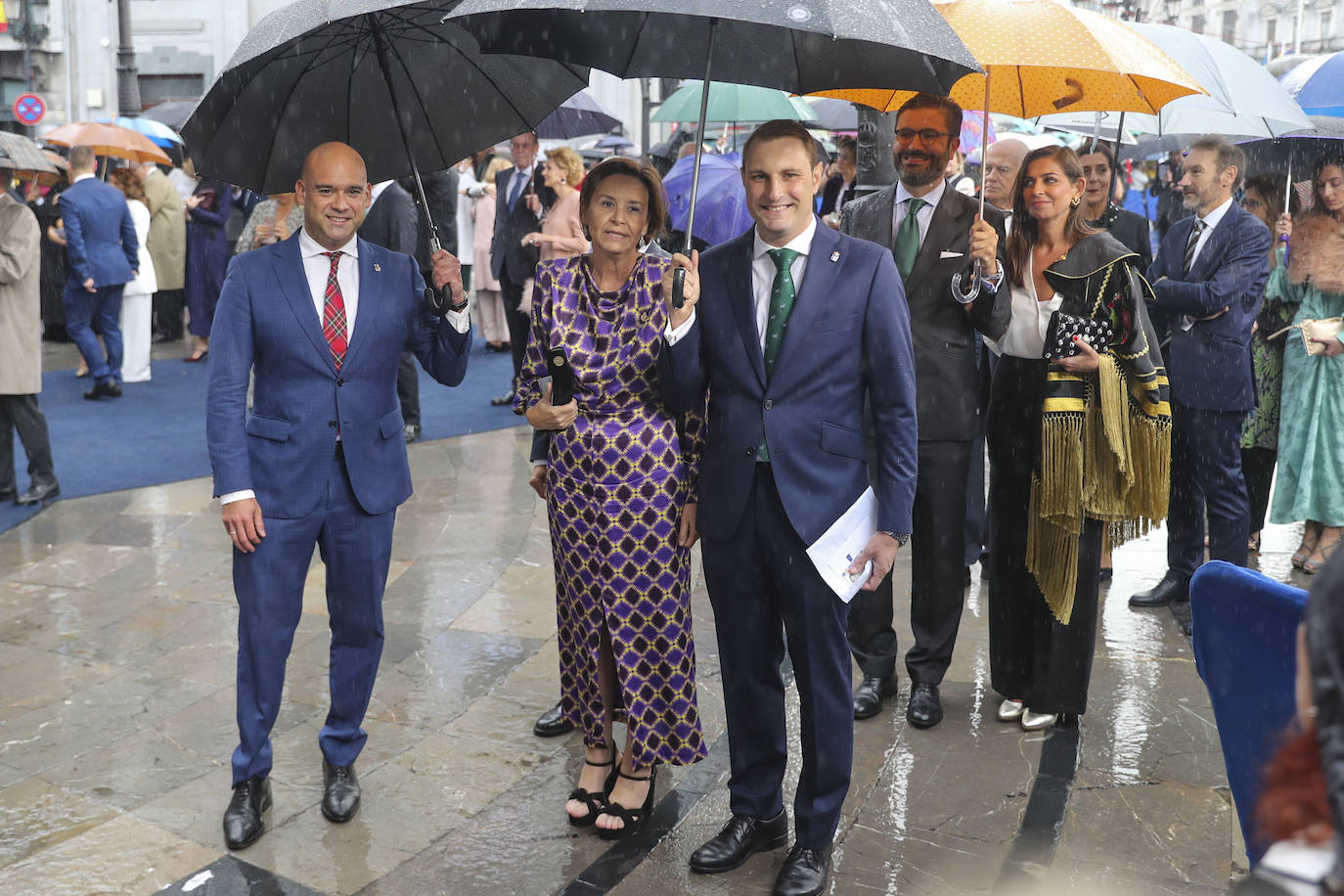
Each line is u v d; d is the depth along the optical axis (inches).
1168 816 134.3
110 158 489.4
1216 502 201.9
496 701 168.4
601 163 126.7
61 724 161.5
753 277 122.6
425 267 286.8
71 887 121.3
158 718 163.5
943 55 105.7
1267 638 70.2
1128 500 150.1
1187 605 202.8
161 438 337.1
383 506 135.1
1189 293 192.2
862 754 150.8
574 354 126.8
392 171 141.6
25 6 1071.6
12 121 1099.3
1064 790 139.9
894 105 166.2
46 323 495.8
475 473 298.5
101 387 388.2
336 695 138.0
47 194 472.7
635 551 127.0
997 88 166.6
